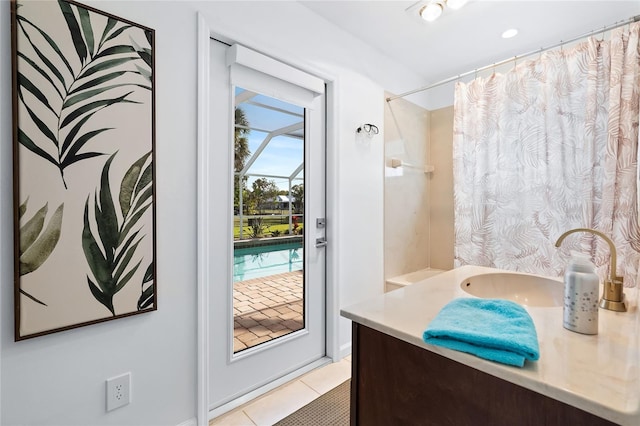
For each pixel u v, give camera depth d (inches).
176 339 53.7
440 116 114.7
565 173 77.2
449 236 112.2
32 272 40.2
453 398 28.4
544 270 80.5
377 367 34.5
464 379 27.6
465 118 95.0
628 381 22.1
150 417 50.9
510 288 55.1
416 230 110.8
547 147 79.9
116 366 47.5
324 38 77.9
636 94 65.5
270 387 69.5
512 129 86.0
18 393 40.1
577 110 75.0
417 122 110.8
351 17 77.5
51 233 41.4
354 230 87.3
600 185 71.9
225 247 63.2
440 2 70.7
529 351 23.5
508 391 25.1
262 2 65.0
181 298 54.1
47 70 40.8
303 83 73.5
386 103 97.1
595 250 71.8
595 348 27.0
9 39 39.0
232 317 64.0
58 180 41.8
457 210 96.3
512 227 86.7
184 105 54.0
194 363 55.9
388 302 40.0
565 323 31.0
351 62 85.3
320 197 81.5
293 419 60.0
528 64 82.7
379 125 94.7
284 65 69.6
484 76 104.4
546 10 74.1
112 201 46.1
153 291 50.3
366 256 91.1
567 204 77.0
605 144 70.3
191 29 54.7
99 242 45.1
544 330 30.7
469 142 94.2
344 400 65.7
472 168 93.7
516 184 86.0
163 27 51.5
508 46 91.7
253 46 63.6
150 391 50.9
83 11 43.4
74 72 42.7
